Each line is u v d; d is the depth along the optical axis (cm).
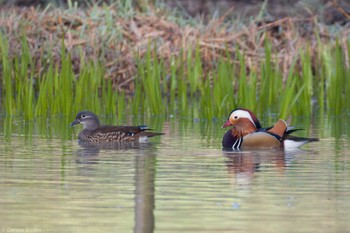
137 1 2673
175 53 2430
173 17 2578
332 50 2428
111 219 955
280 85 2086
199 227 921
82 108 2012
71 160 1345
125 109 2116
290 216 969
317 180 1176
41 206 1013
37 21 2516
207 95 1920
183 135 1662
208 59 2438
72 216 969
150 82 2019
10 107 1969
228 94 1964
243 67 1986
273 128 1512
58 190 1103
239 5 2803
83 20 2530
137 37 2486
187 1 2808
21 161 1330
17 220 948
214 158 1369
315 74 2402
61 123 1844
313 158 1366
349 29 2597
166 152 1436
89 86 2022
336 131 1731
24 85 2041
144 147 1502
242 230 909
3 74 2181
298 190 1108
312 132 1712
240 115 1517
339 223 938
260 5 2794
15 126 1775
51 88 1977
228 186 1132
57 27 2505
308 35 2495
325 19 2766
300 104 2017
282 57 2442
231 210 997
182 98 2033
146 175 1210
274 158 1370
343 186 1133
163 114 2027
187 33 2472
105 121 1894
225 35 2502
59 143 1551
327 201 1044
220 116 1947
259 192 1095
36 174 1217
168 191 1098
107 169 1259
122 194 1078
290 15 2756
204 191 1100
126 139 1586
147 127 1780
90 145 1534
